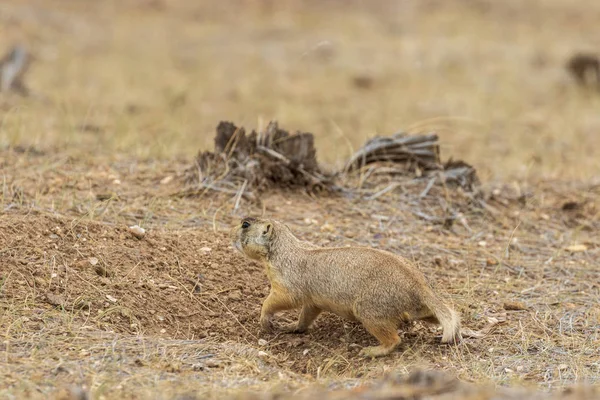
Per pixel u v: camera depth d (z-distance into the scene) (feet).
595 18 131.64
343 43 112.68
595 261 41.47
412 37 117.50
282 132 46.01
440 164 48.49
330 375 29.76
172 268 35.65
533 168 59.52
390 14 132.98
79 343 29.32
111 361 28.17
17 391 25.40
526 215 46.52
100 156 50.60
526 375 29.78
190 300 34.22
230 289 35.40
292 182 45.55
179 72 97.19
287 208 43.34
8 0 120.16
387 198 45.60
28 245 34.37
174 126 66.80
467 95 88.84
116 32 115.03
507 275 39.27
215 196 43.47
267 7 134.31
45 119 66.08
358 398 24.06
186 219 40.63
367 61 104.27
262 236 33.12
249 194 43.37
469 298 36.14
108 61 99.25
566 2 140.97
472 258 40.57
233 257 37.19
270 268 33.09
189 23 124.57
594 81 92.53
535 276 39.34
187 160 50.37
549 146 69.72
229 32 119.75
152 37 114.62
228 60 104.22
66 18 117.91
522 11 135.64
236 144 45.52
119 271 34.47
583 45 113.80
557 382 29.12
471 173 48.16
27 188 42.47
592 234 45.24
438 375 25.57
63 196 41.60
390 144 48.34
